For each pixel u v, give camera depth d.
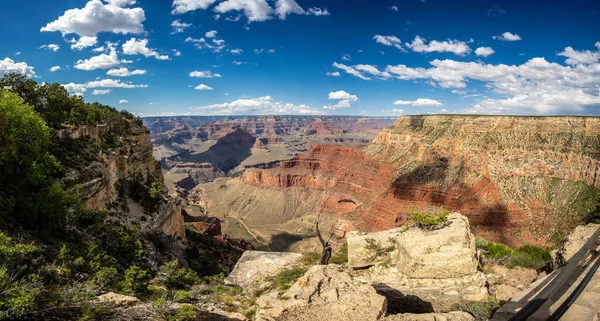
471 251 15.01
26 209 20.41
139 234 38.44
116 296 12.90
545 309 8.67
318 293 10.86
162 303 11.98
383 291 14.16
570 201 89.38
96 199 36.66
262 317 9.77
